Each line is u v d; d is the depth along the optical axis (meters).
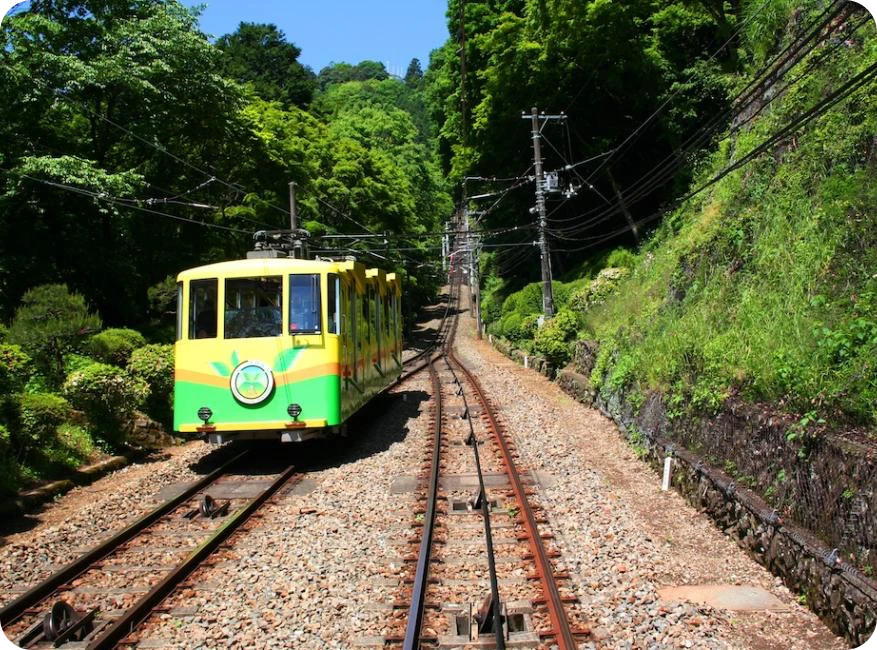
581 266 35.88
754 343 9.26
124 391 13.09
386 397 20.34
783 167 12.94
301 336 11.40
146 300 22.25
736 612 5.99
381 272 17.06
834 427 6.55
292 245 14.99
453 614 5.75
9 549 7.87
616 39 26.38
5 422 10.63
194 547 7.68
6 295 17.33
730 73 23.30
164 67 19.45
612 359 16.75
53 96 17.94
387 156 58.59
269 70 54.72
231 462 11.85
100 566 7.16
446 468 11.10
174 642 5.48
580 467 11.05
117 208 18.83
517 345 36.38
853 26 12.45
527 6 30.09
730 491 7.86
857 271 8.86
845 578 5.56
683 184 23.92
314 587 6.44
